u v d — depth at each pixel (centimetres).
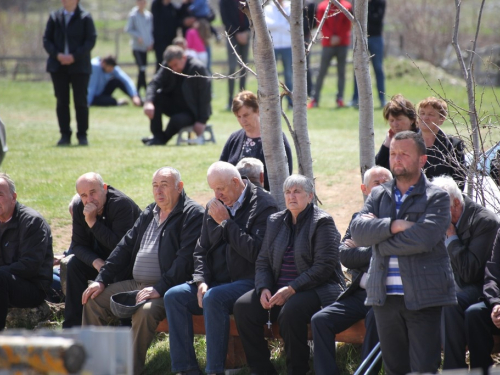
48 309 2388
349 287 1864
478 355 1758
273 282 1958
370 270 1595
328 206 3094
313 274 1883
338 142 4572
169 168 2144
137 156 4072
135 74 8869
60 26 4384
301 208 1919
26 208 2309
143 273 2122
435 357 1562
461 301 1806
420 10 9650
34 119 5953
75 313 2269
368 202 1630
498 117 2306
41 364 1139
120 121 5881
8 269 2231
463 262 1825
